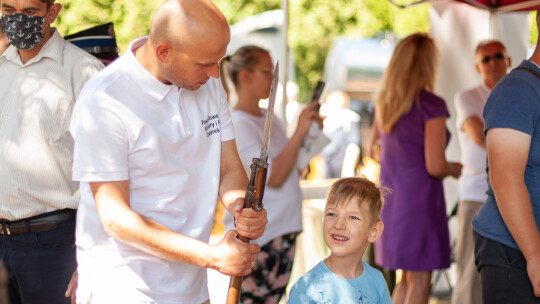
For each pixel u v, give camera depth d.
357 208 2.55
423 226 4.13
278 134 3.89
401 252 4.15
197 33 1.96
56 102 2.88
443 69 5.43
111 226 2.04
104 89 2.06
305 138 4.02
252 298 3.67
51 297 2.99
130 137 2.08
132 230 2.03
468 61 5.45
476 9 5.46
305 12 11.62
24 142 2.87
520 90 2.61
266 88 3.66
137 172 2.12
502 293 2.75
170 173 2.15
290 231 3.76
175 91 2.15
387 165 4.27
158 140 2.11
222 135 2.38
